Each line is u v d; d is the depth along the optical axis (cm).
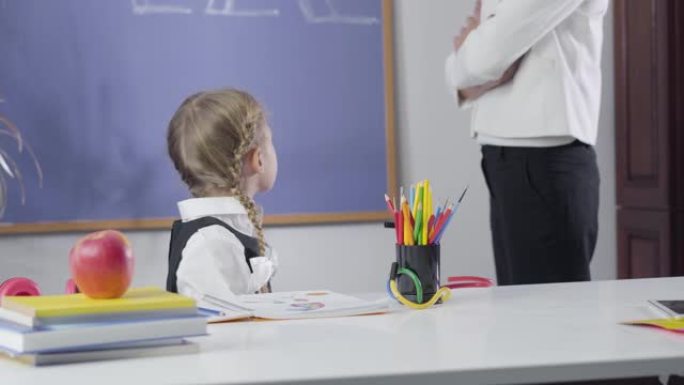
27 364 98
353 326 121
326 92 315
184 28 308
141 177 306
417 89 322
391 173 318
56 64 301
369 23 316
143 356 101
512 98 213
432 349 103
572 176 211
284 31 313
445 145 323
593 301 141
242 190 175
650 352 99
